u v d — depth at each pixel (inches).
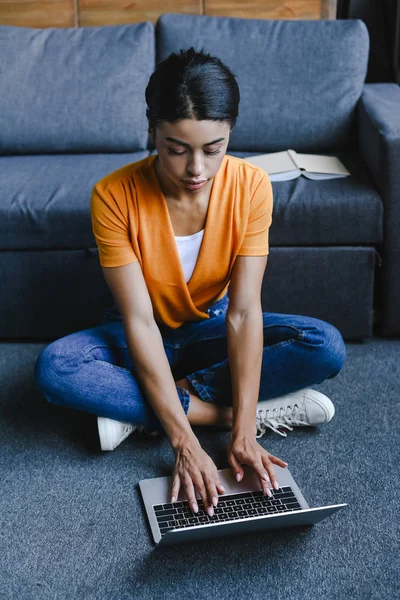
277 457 66.8
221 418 69.0
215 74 50.3
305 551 56.1
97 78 101.8
